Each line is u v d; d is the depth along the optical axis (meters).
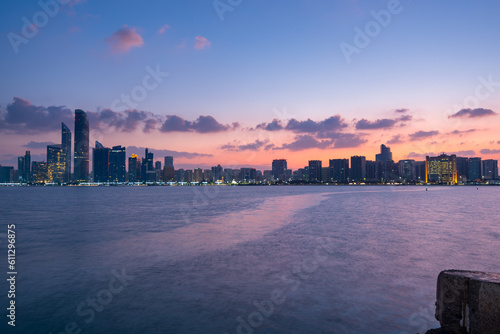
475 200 88.06
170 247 20.22
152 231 28.30
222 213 48.69
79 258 17.00
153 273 13.80
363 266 14.61
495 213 45.34
